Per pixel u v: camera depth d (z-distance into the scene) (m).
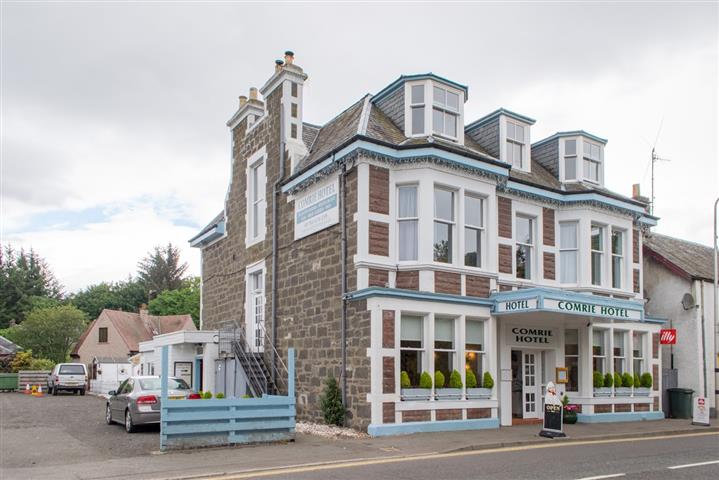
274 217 20.39
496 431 16.06
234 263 23.95
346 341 16.23
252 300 22.28
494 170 17.95
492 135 20.77
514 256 19.38
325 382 16.92
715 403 23.39
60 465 11.32
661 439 16.08
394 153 16.67
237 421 13.53
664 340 22.25
